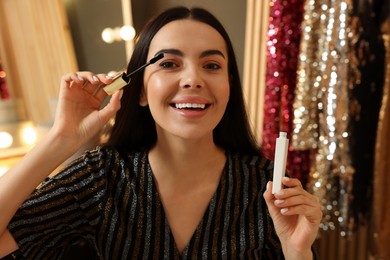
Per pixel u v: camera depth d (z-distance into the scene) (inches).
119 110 24.9
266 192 21.1
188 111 20.9
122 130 25.4
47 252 22.6
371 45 34.0
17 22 40.7
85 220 23.2
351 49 33.1
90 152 24.9
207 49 21.0
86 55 44.7
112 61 45.8
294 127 35.8
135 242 22.4
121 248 22.5
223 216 23.2
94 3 43.8
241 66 44.3
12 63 41.1
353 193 37.1
